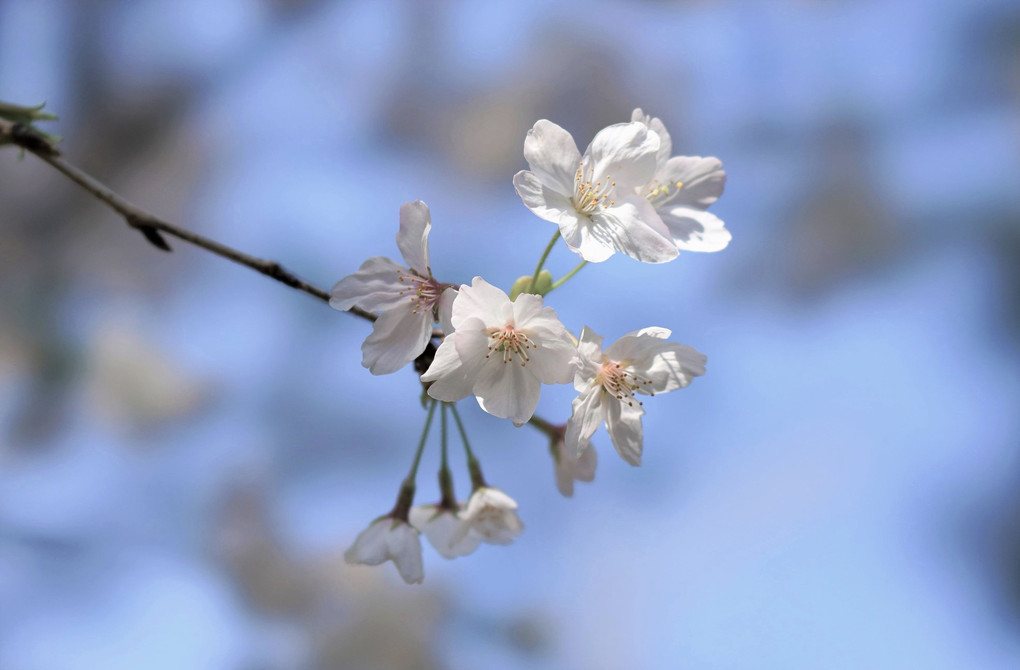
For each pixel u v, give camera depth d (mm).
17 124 781
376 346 770
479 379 762
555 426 810
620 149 777
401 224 771
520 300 760
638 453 771
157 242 784
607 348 771
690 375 772
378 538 794
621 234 772
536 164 773
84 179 783
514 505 799
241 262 777
